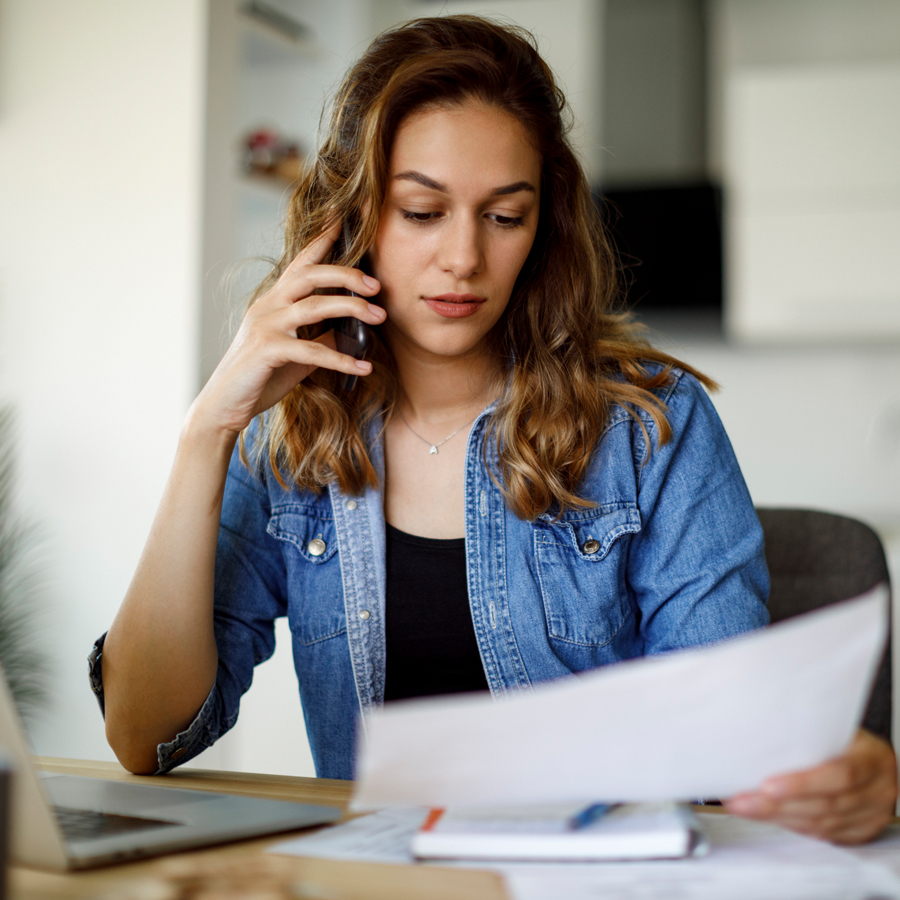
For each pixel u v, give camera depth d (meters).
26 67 2.60
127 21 2.51
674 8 3.76
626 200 3.55
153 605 1.00
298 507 1.20
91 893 0.54
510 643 1.12
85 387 2.53
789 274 3.54
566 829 0.62
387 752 0.53
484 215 1.05
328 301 1.06
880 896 0.54
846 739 0.58
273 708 2.44
